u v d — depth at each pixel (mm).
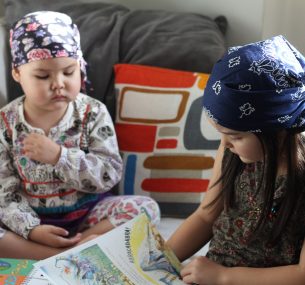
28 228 1286
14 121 1373
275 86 845
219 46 1523
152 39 1546
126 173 1463
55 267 944
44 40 1268
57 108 1320
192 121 1443
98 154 1375
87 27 1571
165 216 1459
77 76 1330
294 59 881
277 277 929
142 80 1487
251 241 979
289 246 949
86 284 919
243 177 1011
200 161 1429
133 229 1029
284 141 891
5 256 1279
